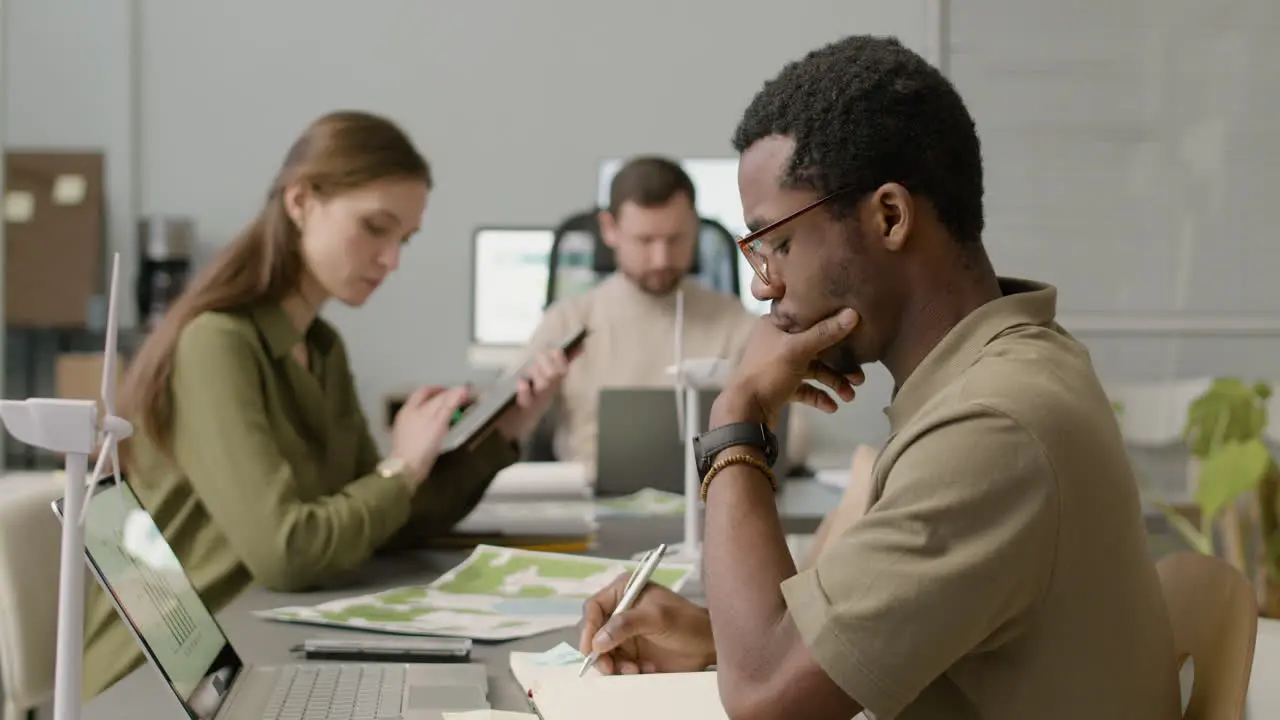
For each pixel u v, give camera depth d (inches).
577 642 54.4
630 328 137.6
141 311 181.6
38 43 190.9
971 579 32.8
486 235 182.1
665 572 68.6
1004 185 203.0
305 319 75.9
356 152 72.1
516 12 197.6
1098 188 203.0
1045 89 202.1
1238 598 40.1
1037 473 33.3
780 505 92.6
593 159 198.8
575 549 77.9
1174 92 202.4
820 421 193.5
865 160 37.5
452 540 79.9
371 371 197.5
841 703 34.0
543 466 104.3
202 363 67.4
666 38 198.4
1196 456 76.8
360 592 65.5
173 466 68.8
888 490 34.8
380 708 43.6
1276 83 202.1
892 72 37.7
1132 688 35.3
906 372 39.2
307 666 49.8
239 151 195.9
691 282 141.9
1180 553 46.7
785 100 38.5
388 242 74.0
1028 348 36.3
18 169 184.9
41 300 181.6
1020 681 34.6
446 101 197.6
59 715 33.5
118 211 191.8
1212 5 201.6
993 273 39.8
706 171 197.2
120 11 191.5
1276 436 111.0
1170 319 203.3
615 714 41.7
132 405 67.9
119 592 38.0
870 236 38.1
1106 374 204.5
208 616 48.1
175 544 68.8
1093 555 34.2
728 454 40.4
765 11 199.0
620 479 100.3
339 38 196.5
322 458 76.2
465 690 46.1
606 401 100.1
